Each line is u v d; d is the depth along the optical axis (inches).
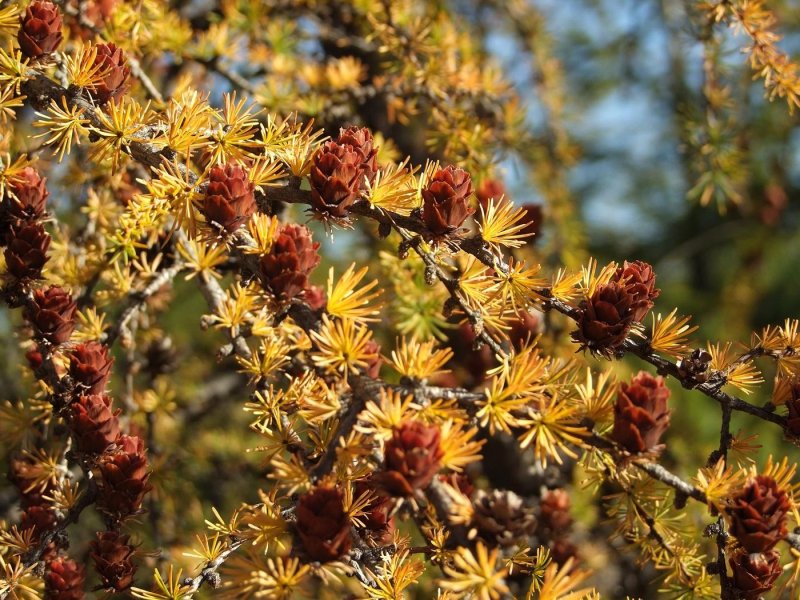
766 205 52.4
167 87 24.1
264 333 15.6
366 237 24.0
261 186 14.1
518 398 12.7
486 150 22.8
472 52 27.6
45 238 15.2
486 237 13.8
